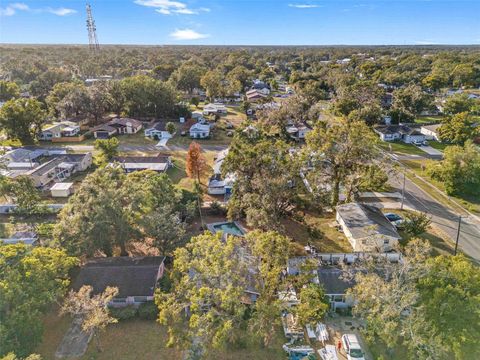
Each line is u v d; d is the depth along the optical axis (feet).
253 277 82.02
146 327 83.92
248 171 121.70
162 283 91.71
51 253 86.07
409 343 67.77
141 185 118.11
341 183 143.02
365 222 119.24
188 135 251.19
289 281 84.94
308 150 140.05
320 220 135.95
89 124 284.00
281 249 79.97
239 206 122.01
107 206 101.91
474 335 64.13
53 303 87.81
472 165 150.00
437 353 63.10
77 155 191.93
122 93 298.97
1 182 129.49
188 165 164.14
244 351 76.13
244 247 85.46
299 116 253.03
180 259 78.64
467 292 68.23
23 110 225.76
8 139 239.09
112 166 149.28
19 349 67.77
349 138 131.64
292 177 118.52
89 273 93.30
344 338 77.61
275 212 113.60
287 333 79.77
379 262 86.74
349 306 89.45
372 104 255.29
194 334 68.54
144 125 282.15
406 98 296.51
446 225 129.59
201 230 125.90
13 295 69.77
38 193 143.33
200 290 68.95
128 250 114.73
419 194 155.33
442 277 71.92
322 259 107.04
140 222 105.50
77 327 83.56
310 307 76.43
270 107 278.05
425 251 79.20
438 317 67.82
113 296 83.10
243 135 172.65
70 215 105.70
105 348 77.77
